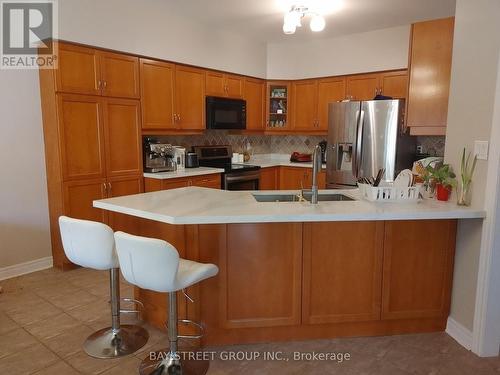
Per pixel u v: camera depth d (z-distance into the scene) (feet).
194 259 7.30
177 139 15.89
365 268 7.79
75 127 11.20
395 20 13.98
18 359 7.17
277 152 20.38
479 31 7.30
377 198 8.05
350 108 14.38
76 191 11.40
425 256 7.97
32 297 9.85
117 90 12.12
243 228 7.37
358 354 7.45
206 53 14.89
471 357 7.34
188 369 6.85
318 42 16.98
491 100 7.04
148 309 8.54
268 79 18.06
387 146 13.58
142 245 5.74
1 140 10.73
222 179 15.34
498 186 6.97
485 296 7.21
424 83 9.09
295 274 7.59
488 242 7.13
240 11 13.24
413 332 8.29
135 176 12.97
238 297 7.56
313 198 7.82
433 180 8.51
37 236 11.71
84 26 10.96
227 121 16.05
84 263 7.02
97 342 7.63
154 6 12.76
